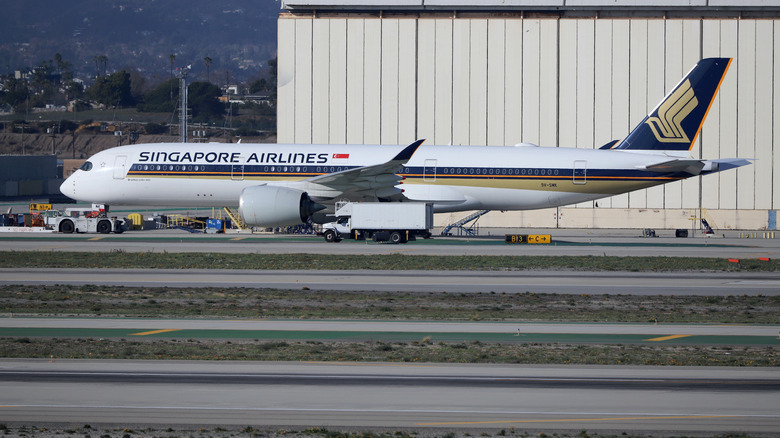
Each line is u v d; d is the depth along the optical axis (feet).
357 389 255.09
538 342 332.39
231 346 316.81
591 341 335.67
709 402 243.81
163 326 359.87
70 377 264.93
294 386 257.75
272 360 292.20
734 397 249.14
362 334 346.95
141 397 243.81
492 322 378.94
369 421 224.12
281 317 386.52
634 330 361.71
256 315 390.42
